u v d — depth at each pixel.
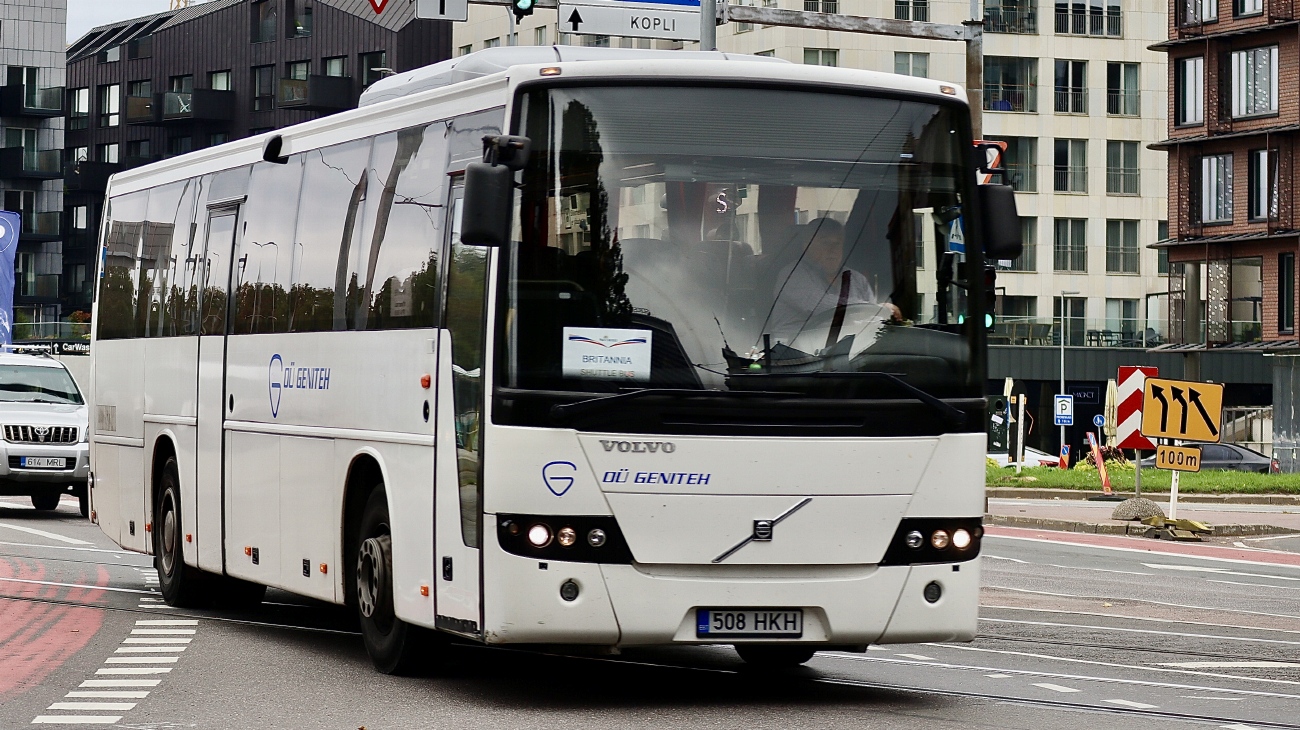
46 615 15.54
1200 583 21.83
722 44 82.00
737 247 10.32
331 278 12.85
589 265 10.19
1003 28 87.81
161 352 16.42
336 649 13.35
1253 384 78.12
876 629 10.38
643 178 10.29
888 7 82.19
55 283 102.88
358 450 12.14
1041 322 80.56
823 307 10.38
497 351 10.16
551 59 11.87
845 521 10.30
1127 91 89.69
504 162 10.11
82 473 28.83
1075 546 28.41
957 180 10.77
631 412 10.08
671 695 11.12
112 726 9.85
